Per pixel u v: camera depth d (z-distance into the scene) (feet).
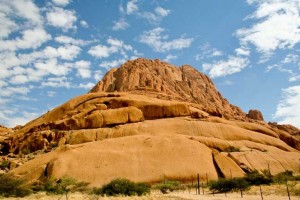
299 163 225.56
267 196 121.80
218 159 210.79
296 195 120.37
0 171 233.96
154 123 270.05
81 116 298.56
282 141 281.54
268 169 197.98
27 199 118.11
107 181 183.32
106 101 313.32
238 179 155.02
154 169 193.98
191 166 197.57
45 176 197.06
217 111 323.16
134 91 377.50
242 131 270.46
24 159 251.60
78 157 205.05
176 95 401.29
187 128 262.06
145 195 127.03
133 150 213.25
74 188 161.79
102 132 266.98
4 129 412.36
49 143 280.72
